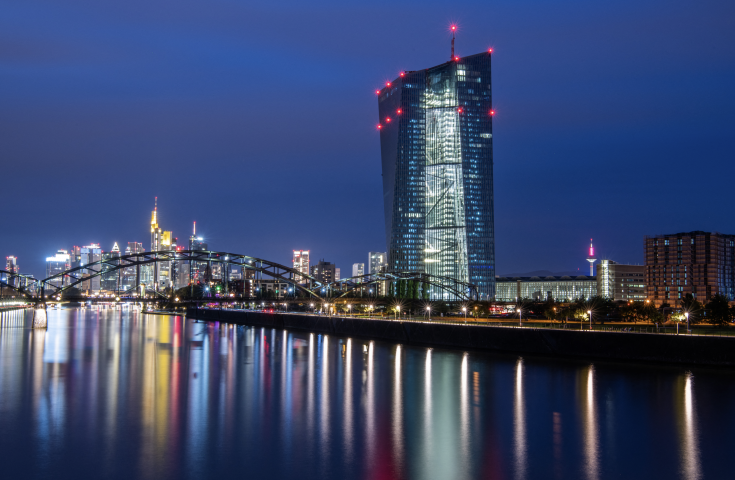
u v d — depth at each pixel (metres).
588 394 79.75
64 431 63.31
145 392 84.00
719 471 51.25
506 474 50.62
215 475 50.69
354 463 53.38
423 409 73.00
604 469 51.72
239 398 79.94
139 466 52.81
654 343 102.06
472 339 133.25
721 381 86.62
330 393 83.12
